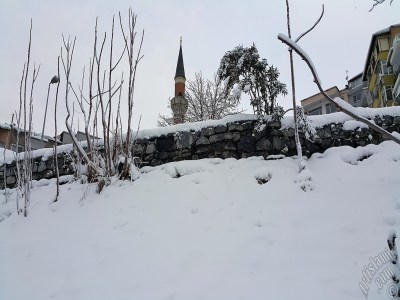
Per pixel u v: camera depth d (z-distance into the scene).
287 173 5.37
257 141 6.21
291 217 4.23
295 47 1.16
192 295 2.92
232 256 3.53
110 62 6.21
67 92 5.99
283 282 2.99
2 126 16.72
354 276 2.96
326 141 6.11
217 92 17.20
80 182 6.33
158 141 6.64
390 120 6.07
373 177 4.88
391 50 17.31
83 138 9.57
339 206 4.33
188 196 5.05
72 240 4.43
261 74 6.65
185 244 3.88
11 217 5.82
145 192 5.40
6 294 3.38
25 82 6.39
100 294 3.12
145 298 2.95
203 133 6.45
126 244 4.05
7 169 7.71
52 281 3.52
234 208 4.62
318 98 27.72
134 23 6.42
